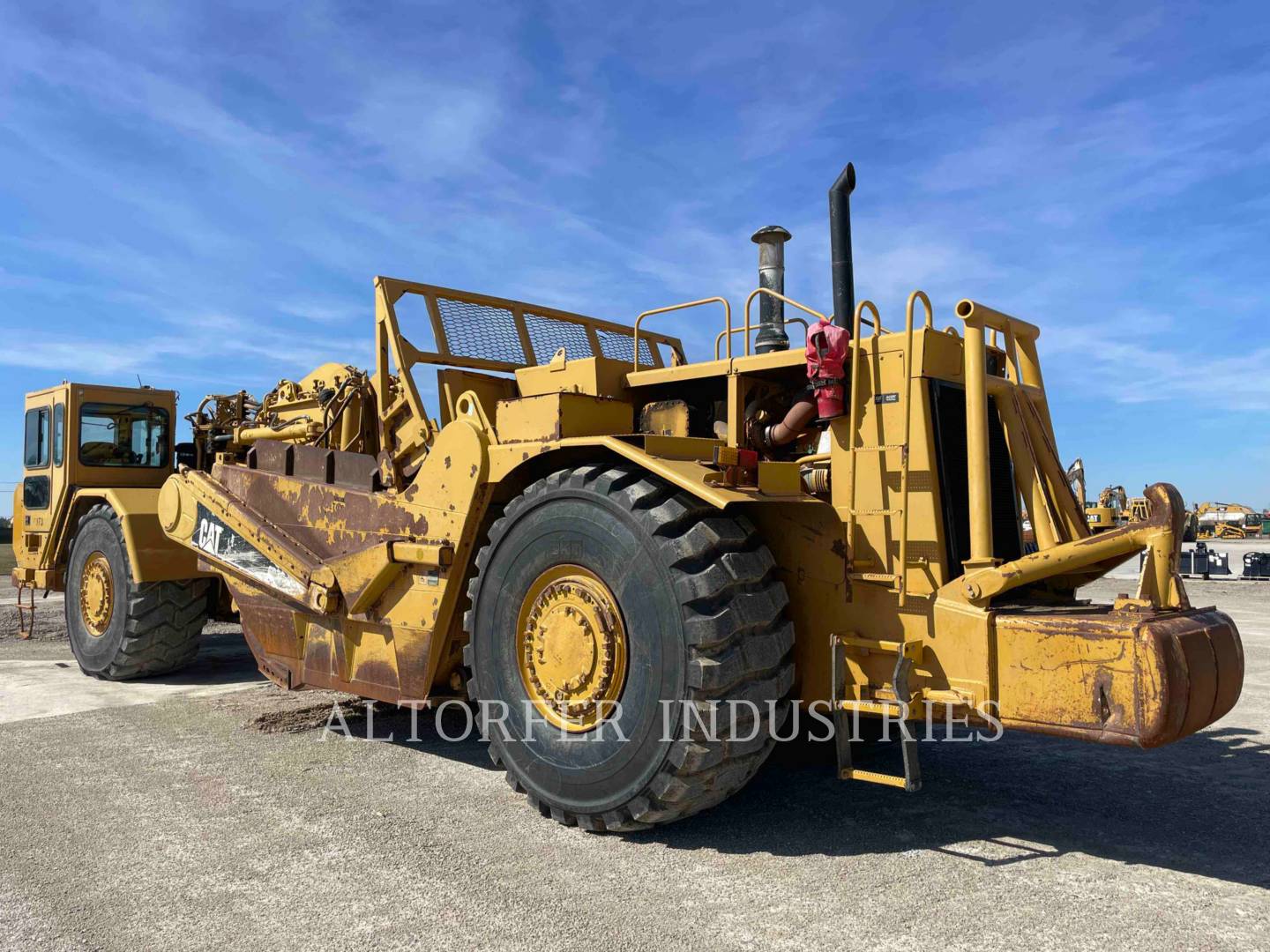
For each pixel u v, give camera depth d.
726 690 3.10
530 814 3.63
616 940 2.52
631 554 3.27
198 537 5.71
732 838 3.35
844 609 3.45
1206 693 2.82
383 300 4.80
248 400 7.73
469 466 3.98
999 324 3.59
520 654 3.66
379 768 4.33
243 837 3.36
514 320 5.34
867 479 3.45
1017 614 3.09
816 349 3.47
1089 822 3.56
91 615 6.91
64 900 2.80
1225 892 2.87
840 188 3.99
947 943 2.50
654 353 6.27
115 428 7.78
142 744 4.79
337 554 4.68
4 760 4.46
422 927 2.61
